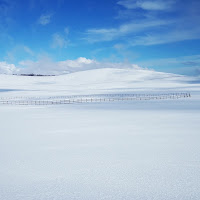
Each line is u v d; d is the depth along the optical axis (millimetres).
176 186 7293
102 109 34312
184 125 18438
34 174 8578
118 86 117688
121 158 10227
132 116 25000
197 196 6652
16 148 12539
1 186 7586
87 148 12094
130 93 77312
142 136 14695
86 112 30547
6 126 20375
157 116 24406
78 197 6750
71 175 8406
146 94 71188
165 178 7918
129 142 13164
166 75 166750
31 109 37094
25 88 117188
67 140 14117
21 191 7195
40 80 169500
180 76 158500
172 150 11312
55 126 19594
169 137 14211
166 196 6688
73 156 10734
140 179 7879
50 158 10516
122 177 8094
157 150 11367
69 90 100750
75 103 47688
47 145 13016
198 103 40281
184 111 28719
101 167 9133
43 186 7527
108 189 7211
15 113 31391
